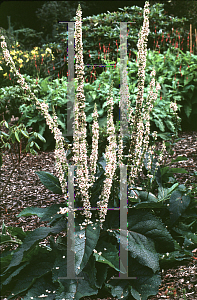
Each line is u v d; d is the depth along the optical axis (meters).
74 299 1.98
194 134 5.98
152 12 9.52
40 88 6.17
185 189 2.81
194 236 2.55
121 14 9.48
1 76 7.46
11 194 4.34
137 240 2.30
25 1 16.53
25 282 2.24
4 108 5.83
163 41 9.19
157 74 6.90
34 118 5.97
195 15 10.80
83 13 13.91
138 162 2.48
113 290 2.17
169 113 6.23
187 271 2.30
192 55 7.30
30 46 12.89
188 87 6.50
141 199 2.68
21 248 2.17
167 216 2.83
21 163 5.45
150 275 2.24
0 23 16.38
